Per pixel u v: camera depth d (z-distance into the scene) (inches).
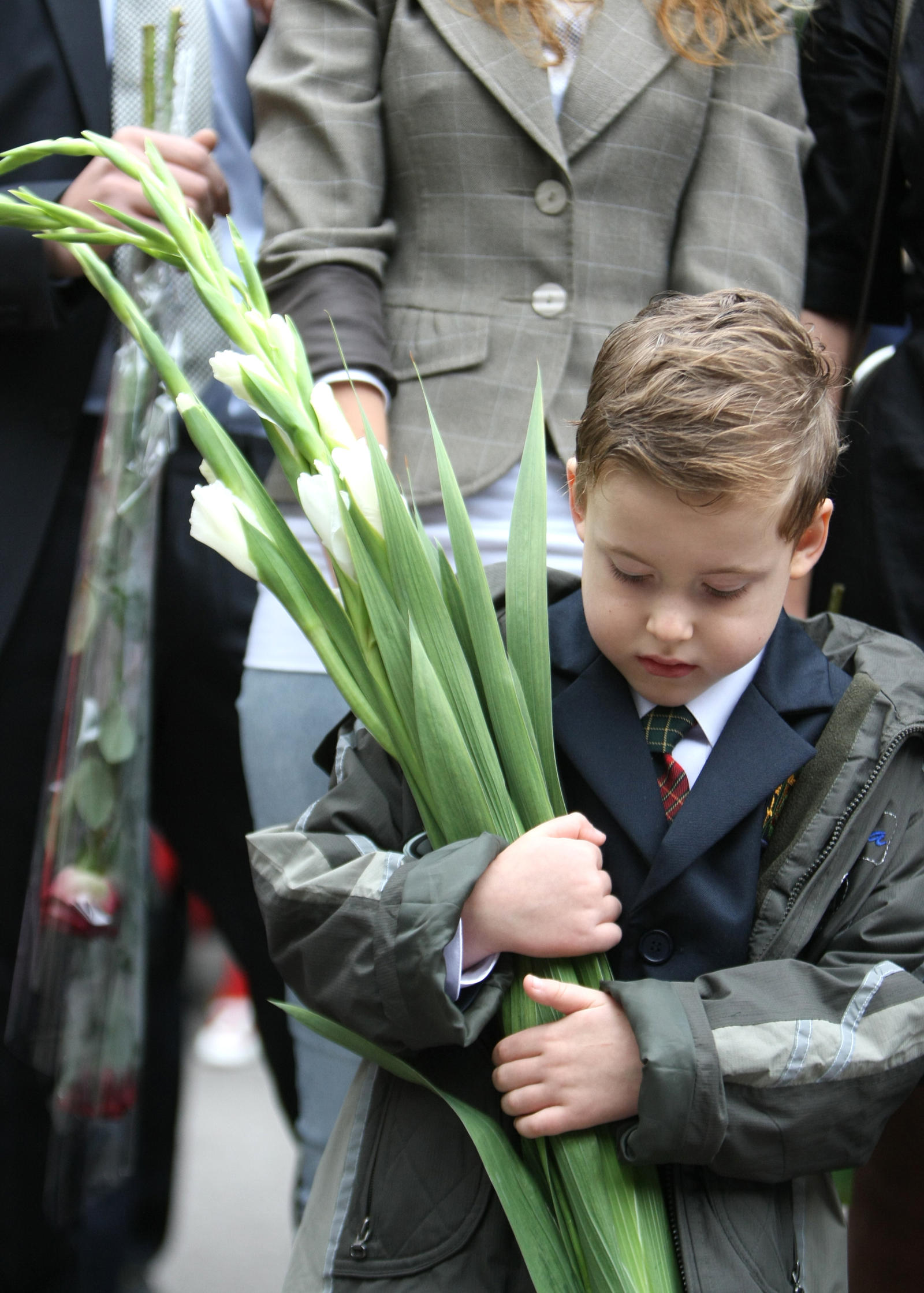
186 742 94.5
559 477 77.0
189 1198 121.6
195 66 87.4
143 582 81.4
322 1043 80.0
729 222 79.4
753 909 55.9
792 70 82.1
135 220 58.2
